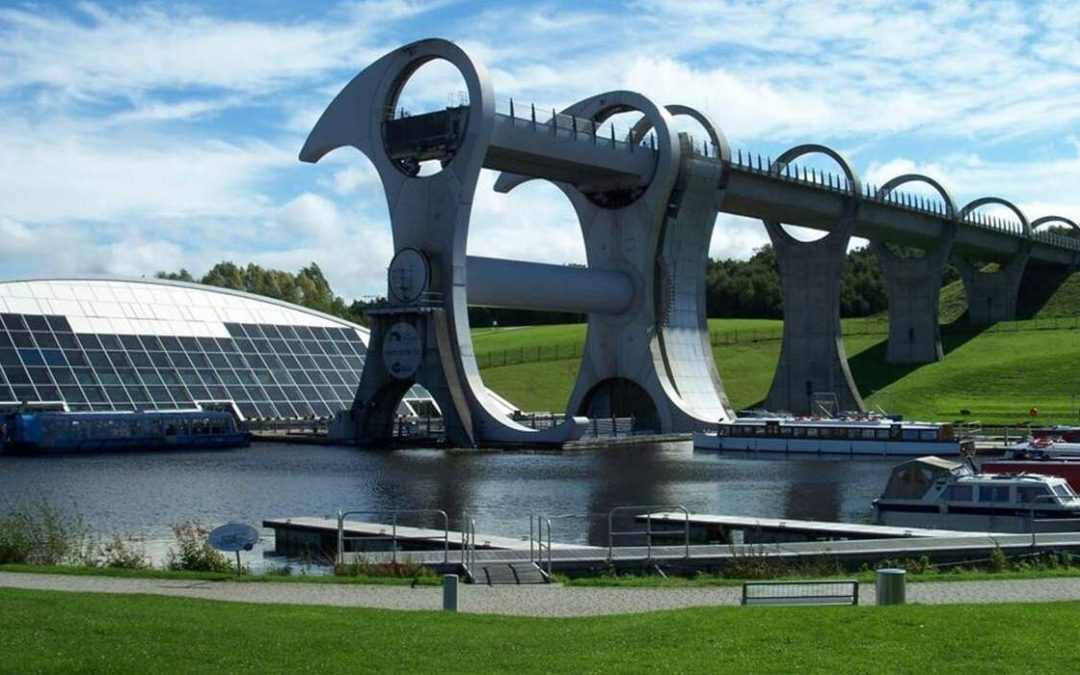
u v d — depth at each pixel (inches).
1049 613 701.3
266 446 2770.7
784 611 724.7
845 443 2723.9
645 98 3277.6
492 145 2824.8
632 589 940.6
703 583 962.7
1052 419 3356.3
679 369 3339.1
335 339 3420.3
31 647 626.2
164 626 687.1
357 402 2896.2
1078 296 5649.6
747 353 4913.9
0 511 1555.1
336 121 2999.5
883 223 4185.5
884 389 4133.9
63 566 1005.2
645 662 596.7
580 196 3400.6
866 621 677.9
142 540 1295.5
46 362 2753.4
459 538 1213.1
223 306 3272.6
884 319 5561.0
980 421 3398.1
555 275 3088.1
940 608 722.2
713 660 597.3
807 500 1755.7
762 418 3294.8
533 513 1576.0
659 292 3334.2
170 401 2874.0
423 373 2787.9
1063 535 1189.1
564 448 2706.7
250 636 664.4
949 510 1395.2
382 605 855.1
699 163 3331.7
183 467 2212.1
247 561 1187.3
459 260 2785.4
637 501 1722.4
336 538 1249.4
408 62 2876.5
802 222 4074.8
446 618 742.5
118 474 2068.2
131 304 3070.9
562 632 689.0
